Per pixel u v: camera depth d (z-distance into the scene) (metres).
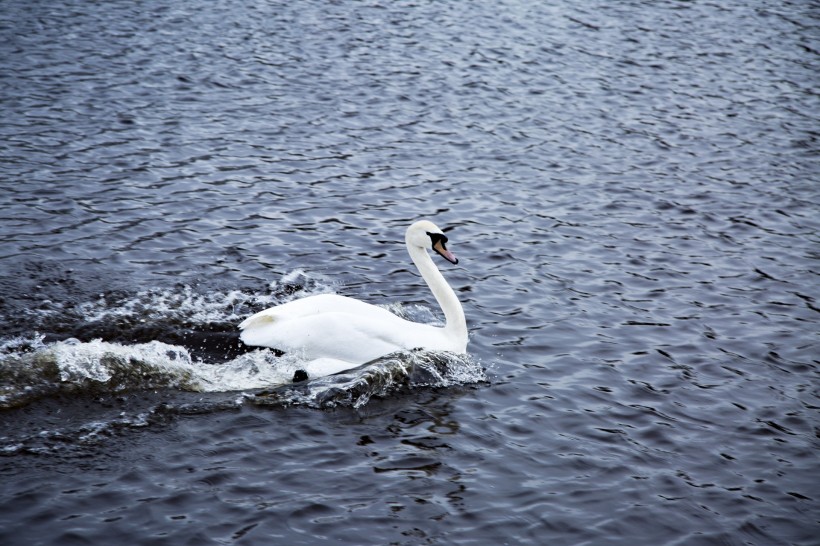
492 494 9.73
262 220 16.91
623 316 14.16
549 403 11.62
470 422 11.08
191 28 28.19
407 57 27.11
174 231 16.14
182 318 12.97
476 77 25.92
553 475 10.15
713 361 12.91
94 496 9.18
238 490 9.48
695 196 19.23
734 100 25.27
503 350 12.95
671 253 16.56
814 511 9.81
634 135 22.59
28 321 12.51
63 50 25.25
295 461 10.05
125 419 10.48
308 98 23.48
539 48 28.81
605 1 34.66
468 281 15.14
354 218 17.30
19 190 17.19
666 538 9.25
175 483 9.49
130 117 21.28
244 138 20.75
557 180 19.75
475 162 20.42
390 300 14.36
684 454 10.72
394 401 11.41
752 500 9.94
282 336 11.83
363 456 10.23
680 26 31.88
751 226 17.86
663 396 11.96
